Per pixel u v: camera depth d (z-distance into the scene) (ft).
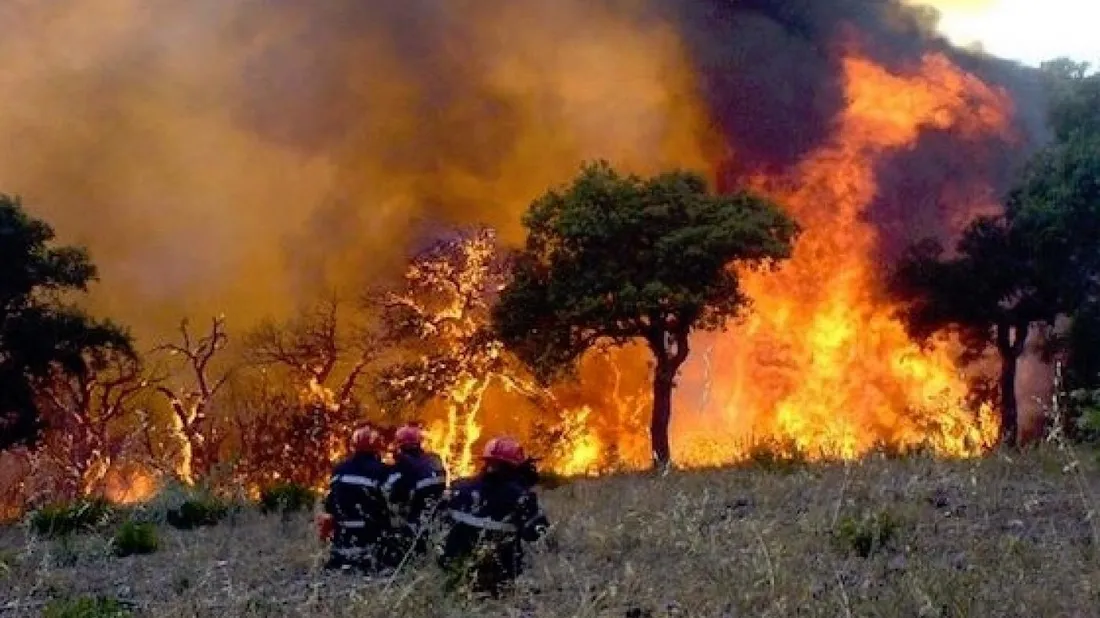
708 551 27.78
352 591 23.85
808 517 31.71
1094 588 22.00
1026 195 121.90
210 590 30.12
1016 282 123.44
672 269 99.55
